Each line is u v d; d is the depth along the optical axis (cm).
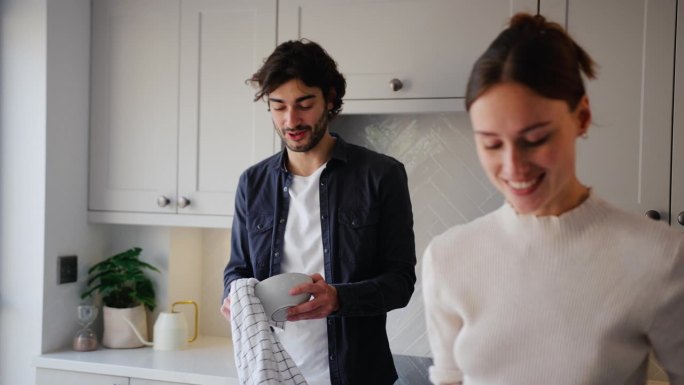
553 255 90
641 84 212
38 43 255
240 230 196
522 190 84
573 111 83
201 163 257
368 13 235
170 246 280
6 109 260
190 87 258
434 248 100
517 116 80
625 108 213
